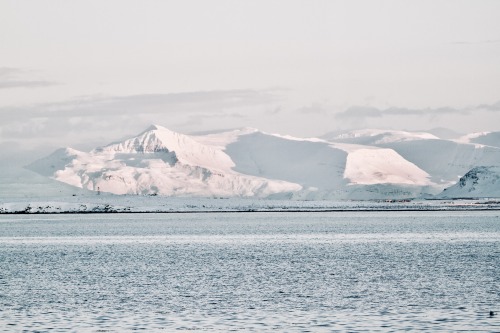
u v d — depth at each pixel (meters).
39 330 186.00
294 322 193.62
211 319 198.75
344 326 187.88
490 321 190.75
